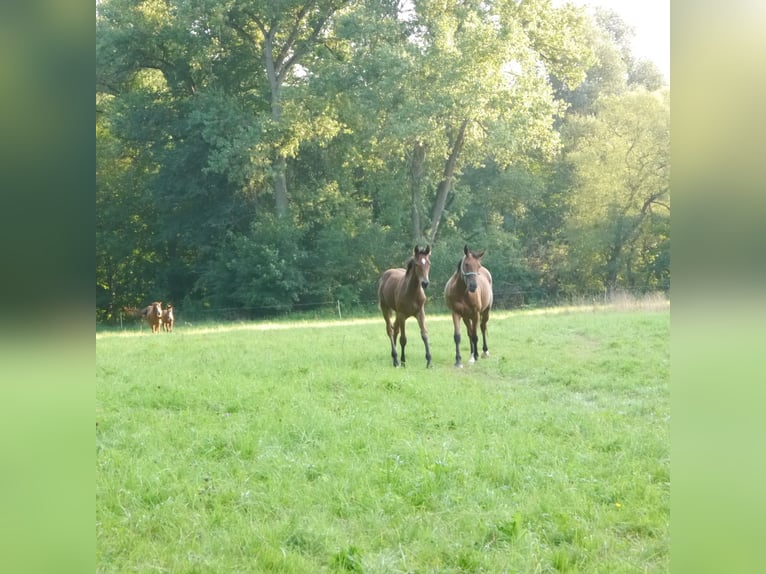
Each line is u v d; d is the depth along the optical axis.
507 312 28.44
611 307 26.06
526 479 5.80
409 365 12.61
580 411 8.52
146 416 8.23
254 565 4.29
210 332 23.22
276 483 5.70
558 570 4.24
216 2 34.16
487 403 8.91
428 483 5.55
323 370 11.36
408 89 34.41
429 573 4.19
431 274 36.75
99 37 34.94
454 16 35.69
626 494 5.41
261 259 35.00
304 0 36.31
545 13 35.62
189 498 5.40
